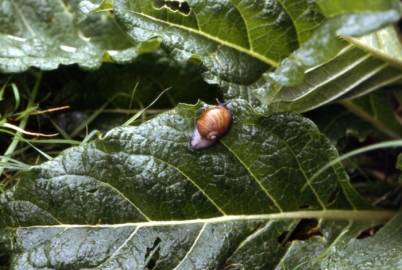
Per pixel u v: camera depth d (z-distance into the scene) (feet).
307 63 1.28
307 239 1.42
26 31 1.62
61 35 1.62
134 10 1.42
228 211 1.39
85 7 1.45
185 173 1.37
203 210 1.38
